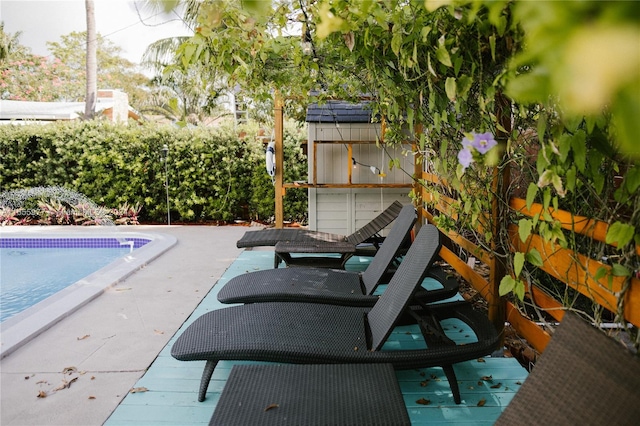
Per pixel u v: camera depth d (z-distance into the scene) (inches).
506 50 80.4
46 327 149.6
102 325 153.5
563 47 14.1
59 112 679.1
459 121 114.3
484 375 115.0
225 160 401.4
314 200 293.4
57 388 111.4
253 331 106.6
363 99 229.0
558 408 55.8
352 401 77.7
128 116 959.6
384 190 292.4
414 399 104.3
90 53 725.3
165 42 557.3
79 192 410.6
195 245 292.5
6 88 1099.3
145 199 406.6
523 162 101.0
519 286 82.7
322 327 110.3
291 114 309.3
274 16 118.0
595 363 54.7
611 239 66.1
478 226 137.7
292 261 211.0
